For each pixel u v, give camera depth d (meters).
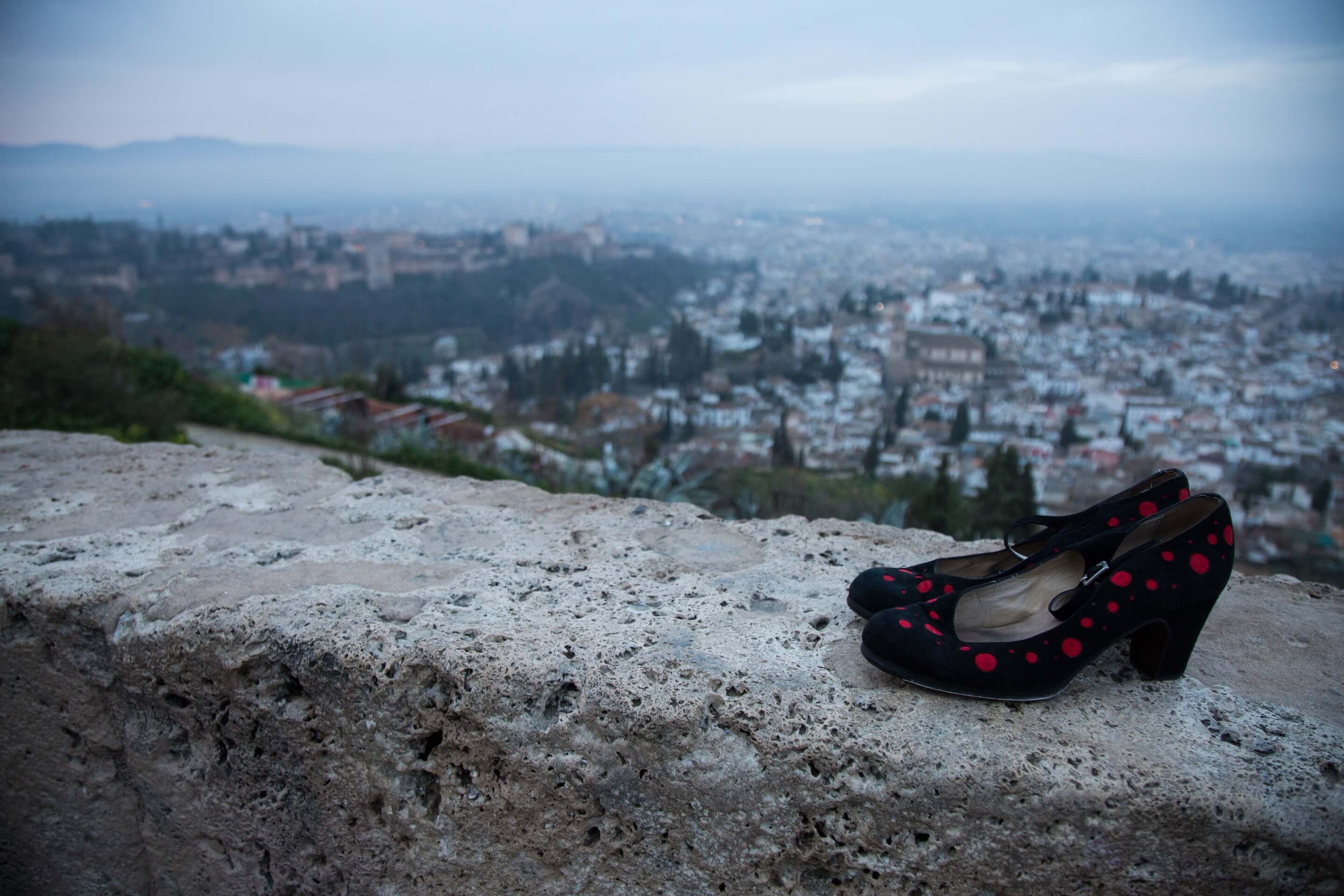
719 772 1.36
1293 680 1.50
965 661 1.34
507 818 1.50
